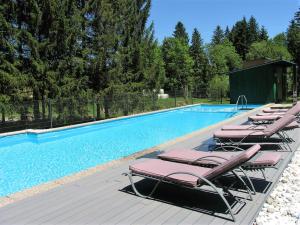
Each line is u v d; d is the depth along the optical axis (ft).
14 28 51.11
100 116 64.69
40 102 51.42
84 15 62.54
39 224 12.97
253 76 83.56
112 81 66.13
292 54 106.83
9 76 49.29
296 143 27.73
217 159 18.33
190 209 14.35
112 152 36.76
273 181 17.74
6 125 50.49
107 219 13.39
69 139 44.78
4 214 13.92
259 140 27.78
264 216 14.25
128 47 73.20
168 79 162.30
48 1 53.31
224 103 91.15
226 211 14.10
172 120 63.67
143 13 81.30
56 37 55.21
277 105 68.39
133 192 16.42
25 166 31.12
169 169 16.11
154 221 13.21
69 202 15.17
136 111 70.74
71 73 59.67
